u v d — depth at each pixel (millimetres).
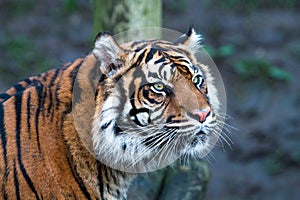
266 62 21328
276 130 18734
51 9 25797
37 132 6953
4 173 6879
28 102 7074
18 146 6914
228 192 16734
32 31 24203
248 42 23219
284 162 17766
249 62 21500
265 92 20312
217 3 26141
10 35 23797
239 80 20906
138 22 10086
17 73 21422
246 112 19547
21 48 22844
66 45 23297
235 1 26172
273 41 23250
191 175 10328
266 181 17125
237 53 22453
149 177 10289
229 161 17891
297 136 18547
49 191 6930
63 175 6961
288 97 20078
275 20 24750
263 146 18234
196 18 25000
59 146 6934
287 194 16609
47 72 7355
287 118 19219
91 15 25469
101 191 7199
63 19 25125
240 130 18766
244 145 18266
